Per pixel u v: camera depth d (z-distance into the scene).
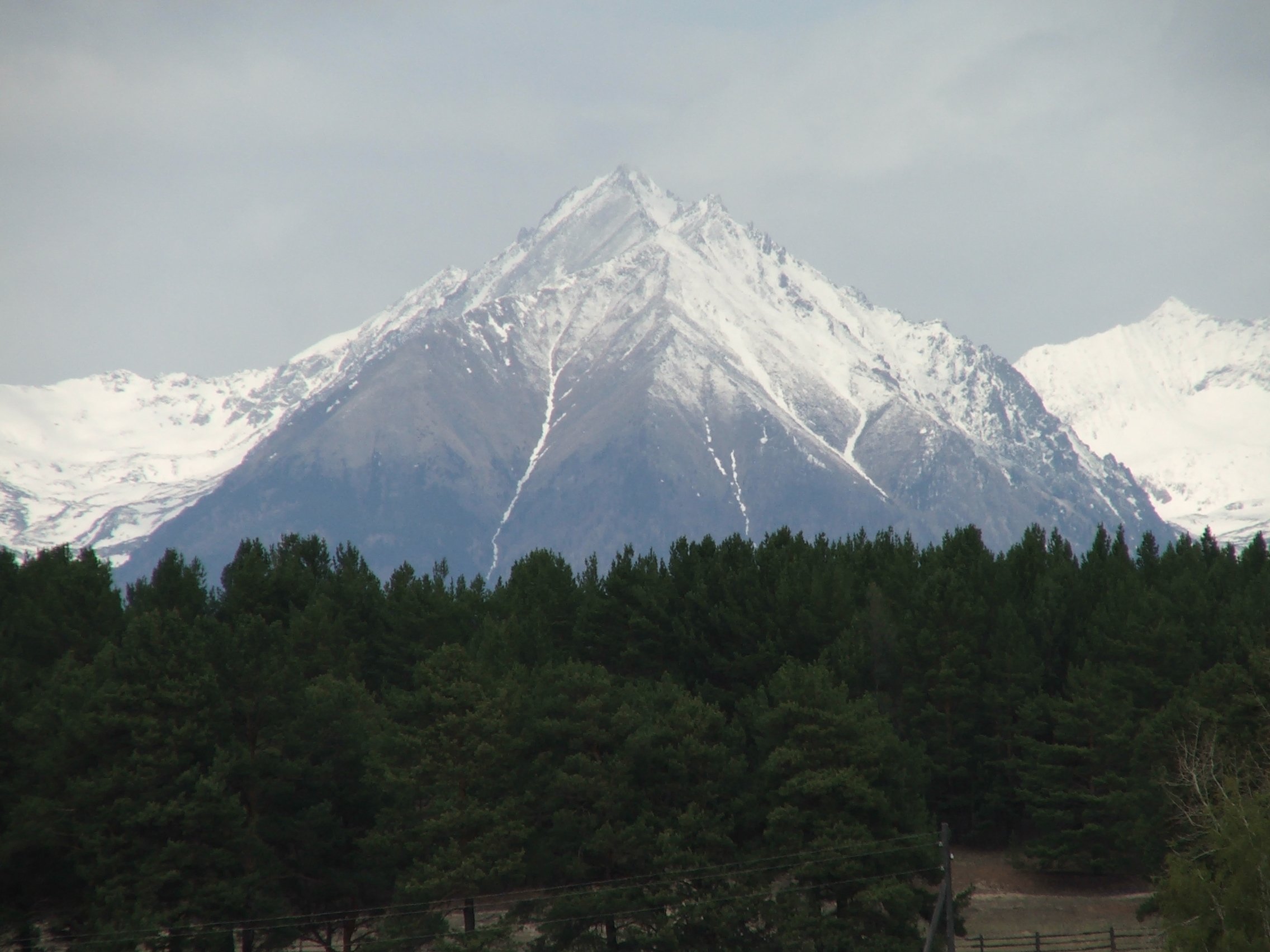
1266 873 185.00
